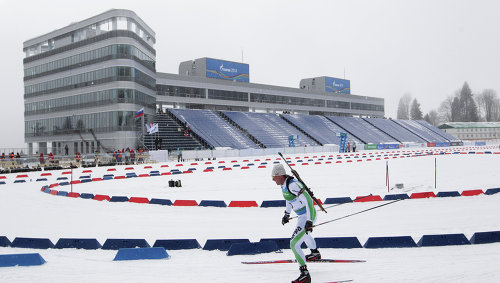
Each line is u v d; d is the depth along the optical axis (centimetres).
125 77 5462
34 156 4600
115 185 2180
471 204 1297
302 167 3262
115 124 5447
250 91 8119
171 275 603
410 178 2156
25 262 683
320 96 9725
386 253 741
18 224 1132
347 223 1050
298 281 517
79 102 5981
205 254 771
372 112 11456
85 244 847
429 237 807
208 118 6956
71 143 6162
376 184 1931
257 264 664
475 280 529
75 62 6031
